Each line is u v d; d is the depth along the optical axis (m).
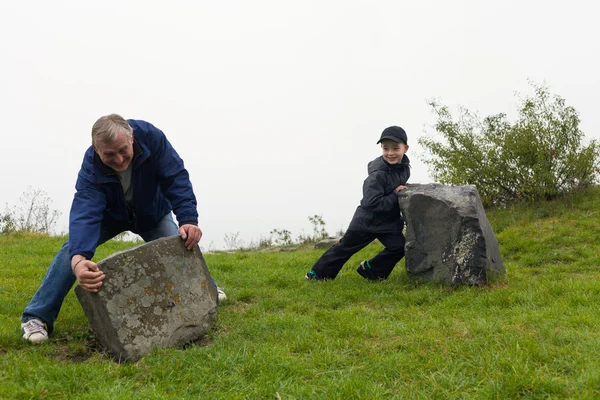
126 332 3.81
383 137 6.55
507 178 11.01
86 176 4.21
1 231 13.95
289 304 5.60
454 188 6.42
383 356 3.80
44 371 3.45
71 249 3.91
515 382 3.10
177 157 4.55
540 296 5.23
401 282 6.46
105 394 3.09
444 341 4.00
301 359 3.77
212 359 3.69
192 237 4.31
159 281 4.10
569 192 10.66
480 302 5.23
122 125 3.99
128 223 4.67
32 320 4.23
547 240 8.60
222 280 6.91
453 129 11.48
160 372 3.50
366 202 6.54
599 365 3.28
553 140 10.65
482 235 5.99
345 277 7.10
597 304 4.85
